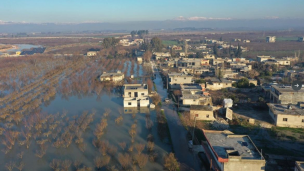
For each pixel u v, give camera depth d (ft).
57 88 254.47
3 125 164.04
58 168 112.47
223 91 233.14
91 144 136.67
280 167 109.29
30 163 120.47
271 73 291.58
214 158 107.14
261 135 141.79
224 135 118.01
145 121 167.84
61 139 139.95
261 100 195.42
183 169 111.86
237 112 176.96
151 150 126.31
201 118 164.66
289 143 131.54
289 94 177.17
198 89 213.66
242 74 298.56
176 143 135.64
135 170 111.34
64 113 182.29
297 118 148.87
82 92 240.94
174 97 216.13
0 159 124.98
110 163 117.50
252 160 94.22
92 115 176.04
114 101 213.87
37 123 158.71
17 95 222.48
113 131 152.76
